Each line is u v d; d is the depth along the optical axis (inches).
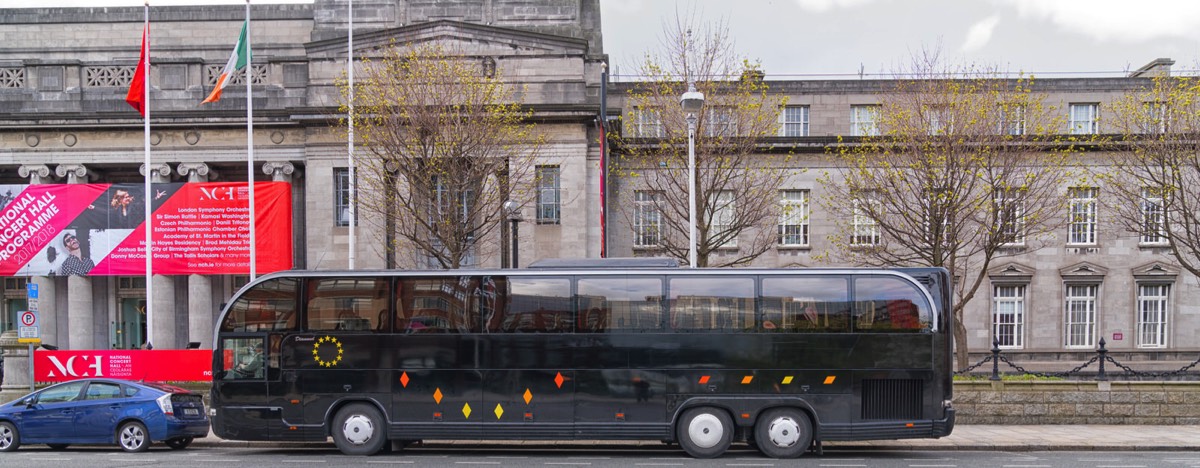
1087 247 1385.3
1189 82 1082.1
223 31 1467.8
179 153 1279.5
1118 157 1250.0
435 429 621.3
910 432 604.1
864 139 1117.1
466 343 624.4
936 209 969.5
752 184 1202.0
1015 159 992.2
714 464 591.2
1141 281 1386.6
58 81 1280.8
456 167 1015.6
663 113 1119.6
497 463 597.6
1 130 1277.1
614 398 617.6
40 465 582.9
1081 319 1400.1
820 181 1262.3
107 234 1233.4
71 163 1280.8
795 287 619.5
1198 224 1055.6
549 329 623.5
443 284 633.6
